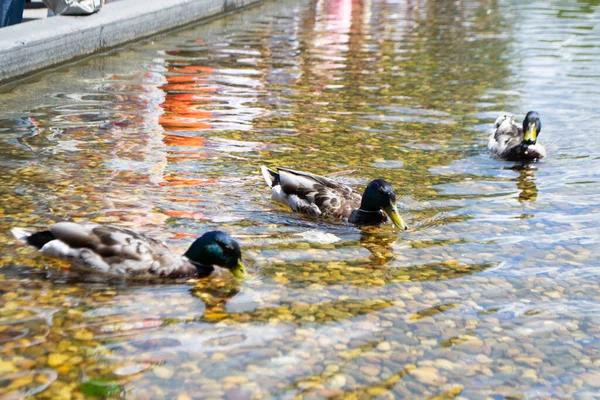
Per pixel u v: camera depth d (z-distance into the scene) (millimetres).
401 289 3633
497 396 3236
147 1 7582
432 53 7031
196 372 3268
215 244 3648
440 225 4043
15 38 5582
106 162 4438
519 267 3768
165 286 3611
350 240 3934
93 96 5336
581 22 9305
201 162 4488
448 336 3428
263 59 6465
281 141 4773
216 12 8938
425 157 4660
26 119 4914
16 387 3201
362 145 4773
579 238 3951
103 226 3697
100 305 3504
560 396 3242
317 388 3236
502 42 7727
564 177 4480
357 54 6879
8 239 3801
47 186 4188
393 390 3242
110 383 3225
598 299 3607
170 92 5480
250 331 3418
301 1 10953
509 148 4652
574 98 5594
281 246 3863
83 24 6133
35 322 3416
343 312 3512
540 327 3477
